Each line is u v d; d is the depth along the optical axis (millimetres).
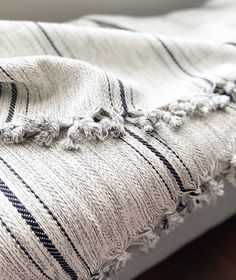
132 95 567
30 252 416
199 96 576
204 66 668
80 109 521
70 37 659
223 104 577
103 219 458
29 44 637
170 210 519
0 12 832
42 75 552
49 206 433
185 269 825
